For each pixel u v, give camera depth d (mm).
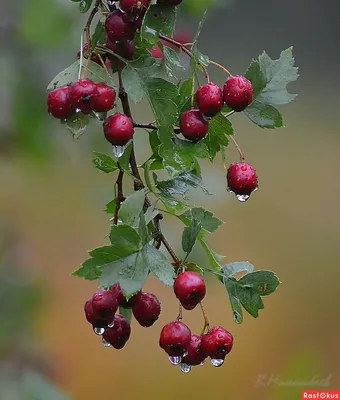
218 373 1627
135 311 733
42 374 1072
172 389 1591
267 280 737
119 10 728
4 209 1315
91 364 1637
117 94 750
